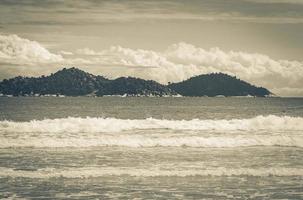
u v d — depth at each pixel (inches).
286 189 873.5
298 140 1467.8
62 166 1067.3
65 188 867.4
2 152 1263.5
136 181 929.5
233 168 1054.4
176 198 801.6
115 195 818.2
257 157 1208.2
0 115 3203.7
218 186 894.4
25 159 1155.9
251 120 1850.4
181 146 1398.9
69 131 1622.8
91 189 861.2
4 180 925.8
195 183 917.2
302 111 4119.1
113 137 1503.4
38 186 880.3
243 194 833.5
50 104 5871.1
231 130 1722.4
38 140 1413.6
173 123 1781.5
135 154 1243.8
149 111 4128.9
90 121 1750.7
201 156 1217.4
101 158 1175.6
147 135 1561.3
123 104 6304.1
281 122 1823.3
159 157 1196.5
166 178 959.0
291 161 1151.6
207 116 3312.0
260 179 958.4
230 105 6200.8
